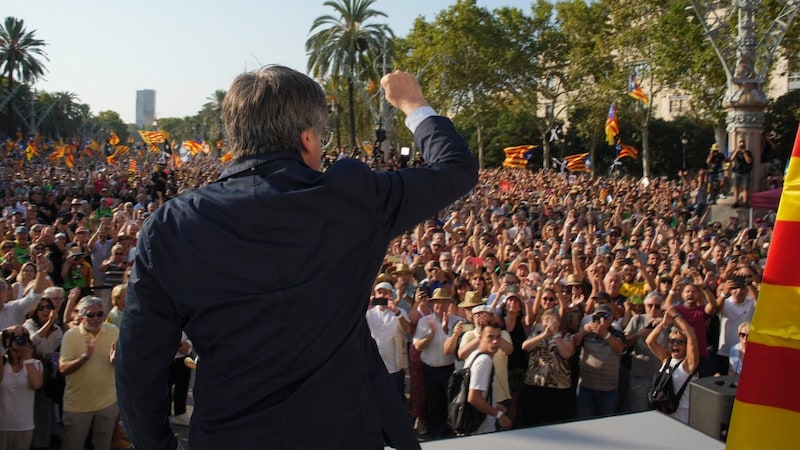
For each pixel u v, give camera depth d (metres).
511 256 11.40
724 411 2.82
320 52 42.25
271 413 1.38
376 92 38.16
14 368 6.29
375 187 1.50
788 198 2.01
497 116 62.12
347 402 1.43
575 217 18.33
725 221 21.17
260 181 1.45
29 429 6.39
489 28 52.00
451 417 6.30
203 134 102.62
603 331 6.78
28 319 7.09
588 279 9.72
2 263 10.06
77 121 106.75
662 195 25.98
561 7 49.94
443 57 43.59
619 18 42.16
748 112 21.95
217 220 1.42
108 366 6.66
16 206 17.23
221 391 1.40
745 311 7.84
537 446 2.42
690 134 51.66
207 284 1.39
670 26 36.94
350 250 1.45
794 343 1.97
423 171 1.58
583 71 46.97
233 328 1.38
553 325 6.93
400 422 1.56
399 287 8.63
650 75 41.84
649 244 13.61
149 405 1.48
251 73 1.56
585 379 6.82
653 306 7.02
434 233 12.59
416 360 7.55
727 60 22.59
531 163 60.50
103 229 12.44
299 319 1.39
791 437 1.97
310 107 1.53
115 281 10.64
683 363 6.26
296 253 1.39
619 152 38.59
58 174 35.25
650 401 6.38
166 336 1.45
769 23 32.62
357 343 1.50
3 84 85.31
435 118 1.74
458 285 8.64
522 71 53.31
